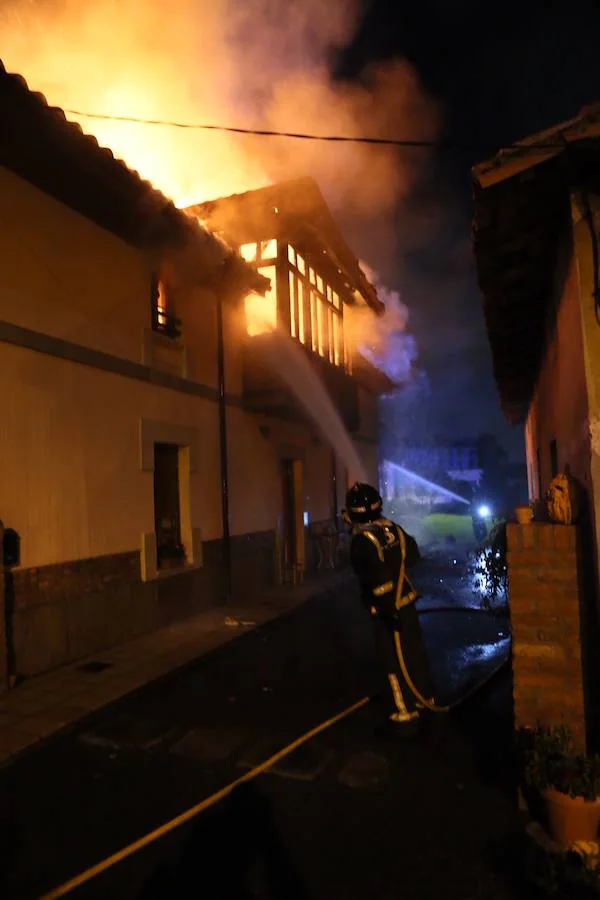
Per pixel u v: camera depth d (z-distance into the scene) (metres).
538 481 9.93
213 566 9.74
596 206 3.53
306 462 13.84
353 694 5.82
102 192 7.05
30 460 6.34
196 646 7.36
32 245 6.50
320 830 3.48
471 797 3.79
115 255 7.82
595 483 3.48
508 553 3.64
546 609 3.58
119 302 7.85
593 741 3.59
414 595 4.91
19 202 6.36
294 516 13.29
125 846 3.37
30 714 5.17
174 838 3.43
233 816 3.64
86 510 7.08
